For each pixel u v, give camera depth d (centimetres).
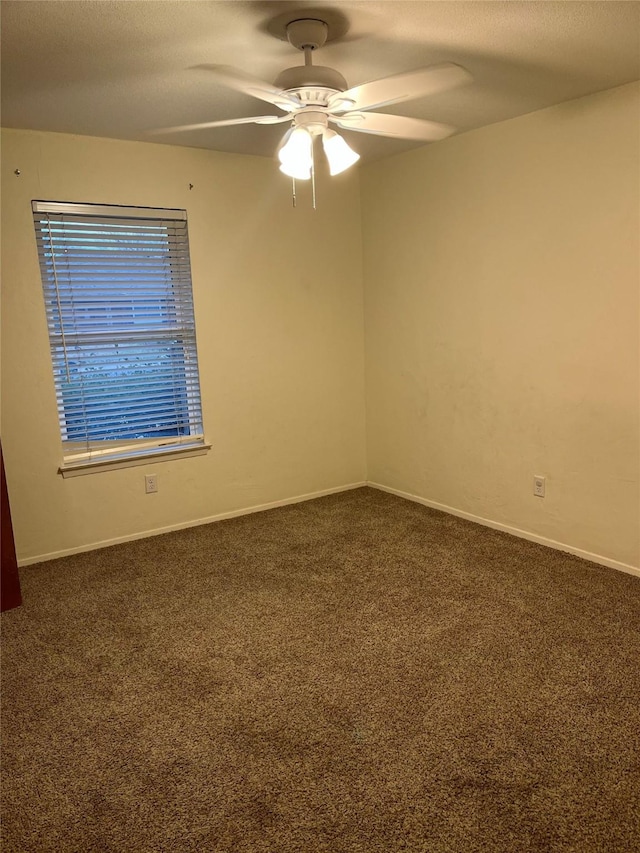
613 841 153
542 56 227
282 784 175
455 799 167
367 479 459
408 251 390
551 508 330
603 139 276
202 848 156
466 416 371
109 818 166
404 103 285
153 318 359
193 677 228
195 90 248
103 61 215
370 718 202
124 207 337
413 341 399
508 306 333
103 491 353
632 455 288
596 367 296
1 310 311
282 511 410
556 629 251
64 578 316
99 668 236
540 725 195
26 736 199
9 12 176
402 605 276
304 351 414
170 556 341
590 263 290
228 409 389
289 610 276
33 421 327
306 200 397
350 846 154
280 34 199
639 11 188
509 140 316
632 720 196
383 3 179
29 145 305
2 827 164
